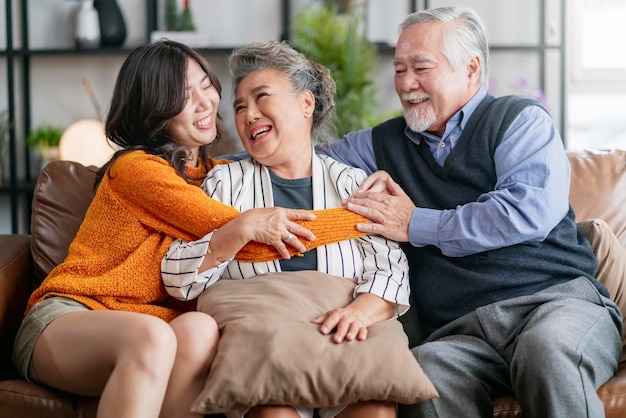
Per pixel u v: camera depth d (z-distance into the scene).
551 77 4.35
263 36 4.36
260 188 2.00
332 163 2.09
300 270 1.93
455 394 1.76
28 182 4.27
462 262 2.00
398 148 2.17
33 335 1.82
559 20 4.25
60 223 2.24
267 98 1.98
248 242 1.89
